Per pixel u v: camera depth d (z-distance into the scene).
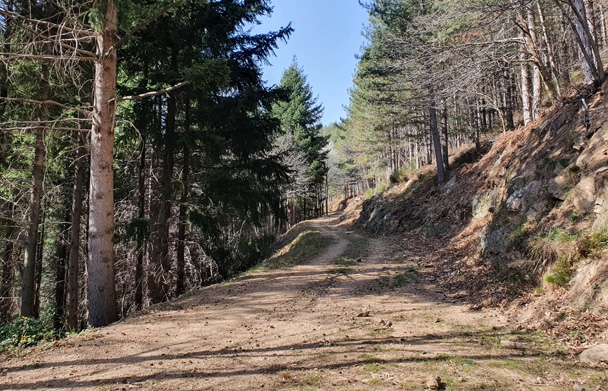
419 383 3.88
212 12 12.42
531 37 13.37
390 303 8.33
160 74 11.04
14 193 11.49
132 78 12.71
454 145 37.16
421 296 8.88
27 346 6.16
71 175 13.95
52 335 6.74
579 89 11.01
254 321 7.19
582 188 7.66
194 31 12.45
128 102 11.57
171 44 12.18
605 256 5.85
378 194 32.31
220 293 10.27
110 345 5.75
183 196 13.35
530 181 10.37
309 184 38.75
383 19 23.33
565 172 8.85
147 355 5.21
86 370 4.66
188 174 14.31
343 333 6.06
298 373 4.30
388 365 4.46
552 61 13.99
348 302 8.59
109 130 8.06
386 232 23.64
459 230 15.13
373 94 31.00
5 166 10.71
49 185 12.69
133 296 16.09
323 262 14.56
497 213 11.17
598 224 6.64
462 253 12.16
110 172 8.11
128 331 6.61
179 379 4.25
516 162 12.62
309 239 21.00
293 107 38.44
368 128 42.41
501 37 14.50
